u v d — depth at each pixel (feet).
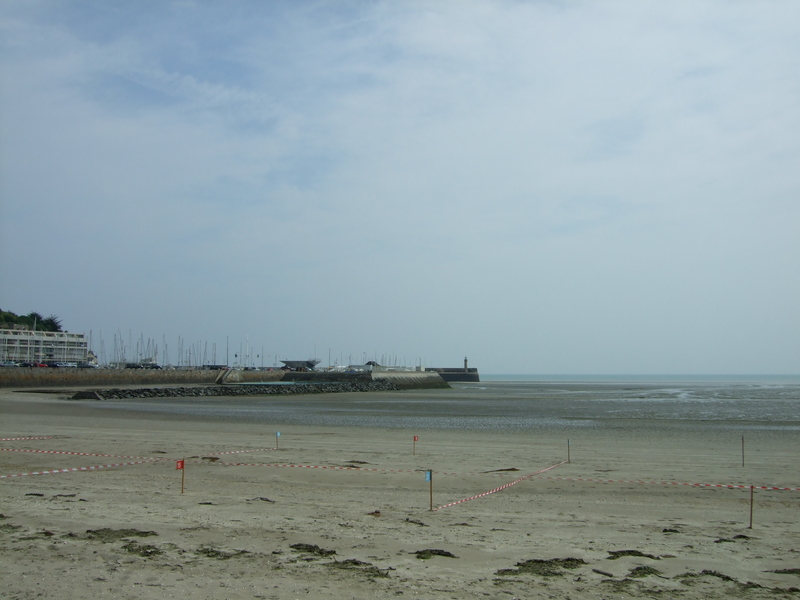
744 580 43.04
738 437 144.05
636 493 76.07
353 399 331.57
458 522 59.06
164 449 110.32
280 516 59.88
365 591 39.65
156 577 41.39
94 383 422.00
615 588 40.98
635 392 473.67
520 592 40.01
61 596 37.91
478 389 531.09
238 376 532.32
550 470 92.89
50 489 71.97
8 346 551.18
